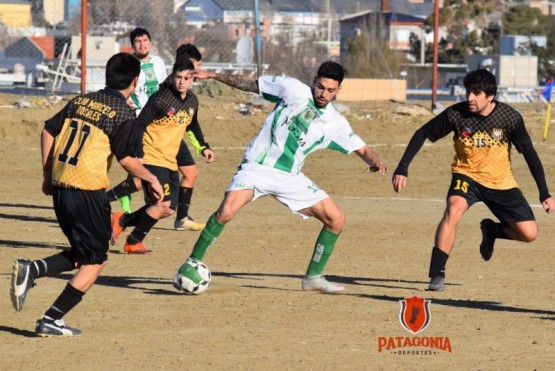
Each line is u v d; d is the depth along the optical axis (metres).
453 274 23.89
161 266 24.56
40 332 16.91
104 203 16.78
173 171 26.09
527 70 97.00
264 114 57.19
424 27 125.38
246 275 23.44
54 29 116.75
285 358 15.83
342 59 106.44
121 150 16.66
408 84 107.88
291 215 33.56
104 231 16.81
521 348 16.69
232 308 19.59
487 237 22.78
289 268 24.53
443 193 39.84
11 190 38.94
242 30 103.69
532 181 43.03
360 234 29.84
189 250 26.98
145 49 28.84
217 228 20.61
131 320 18.44
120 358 15.74
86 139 16.56
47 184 17.31
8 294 20.53
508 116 21.19
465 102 21.61
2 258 25.11
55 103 56.19
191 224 30.58
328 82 19.95
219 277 23.06
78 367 15.21
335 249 27.34
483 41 121.44
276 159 20.61
